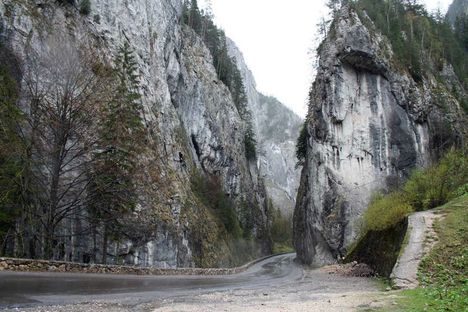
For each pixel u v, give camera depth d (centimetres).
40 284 1456
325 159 5375
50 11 3975
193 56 8312
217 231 5597
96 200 2781
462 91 6756
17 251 2517
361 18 5884
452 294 1165
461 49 8012
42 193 2667
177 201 4303
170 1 7219
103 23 4728
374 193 4612
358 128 5394
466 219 1886
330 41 5794
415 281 1581
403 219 2148
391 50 5844
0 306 1046
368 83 5553
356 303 1234
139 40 5391
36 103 2608
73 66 2856
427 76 6116
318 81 5881
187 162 5916
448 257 1669
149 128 4459
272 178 17875
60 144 2564
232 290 1747
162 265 3719
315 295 1507
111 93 3186
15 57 3197
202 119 7356
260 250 8156
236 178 8281
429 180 2672
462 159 2719
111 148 2844
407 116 5428
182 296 1459
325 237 5084
